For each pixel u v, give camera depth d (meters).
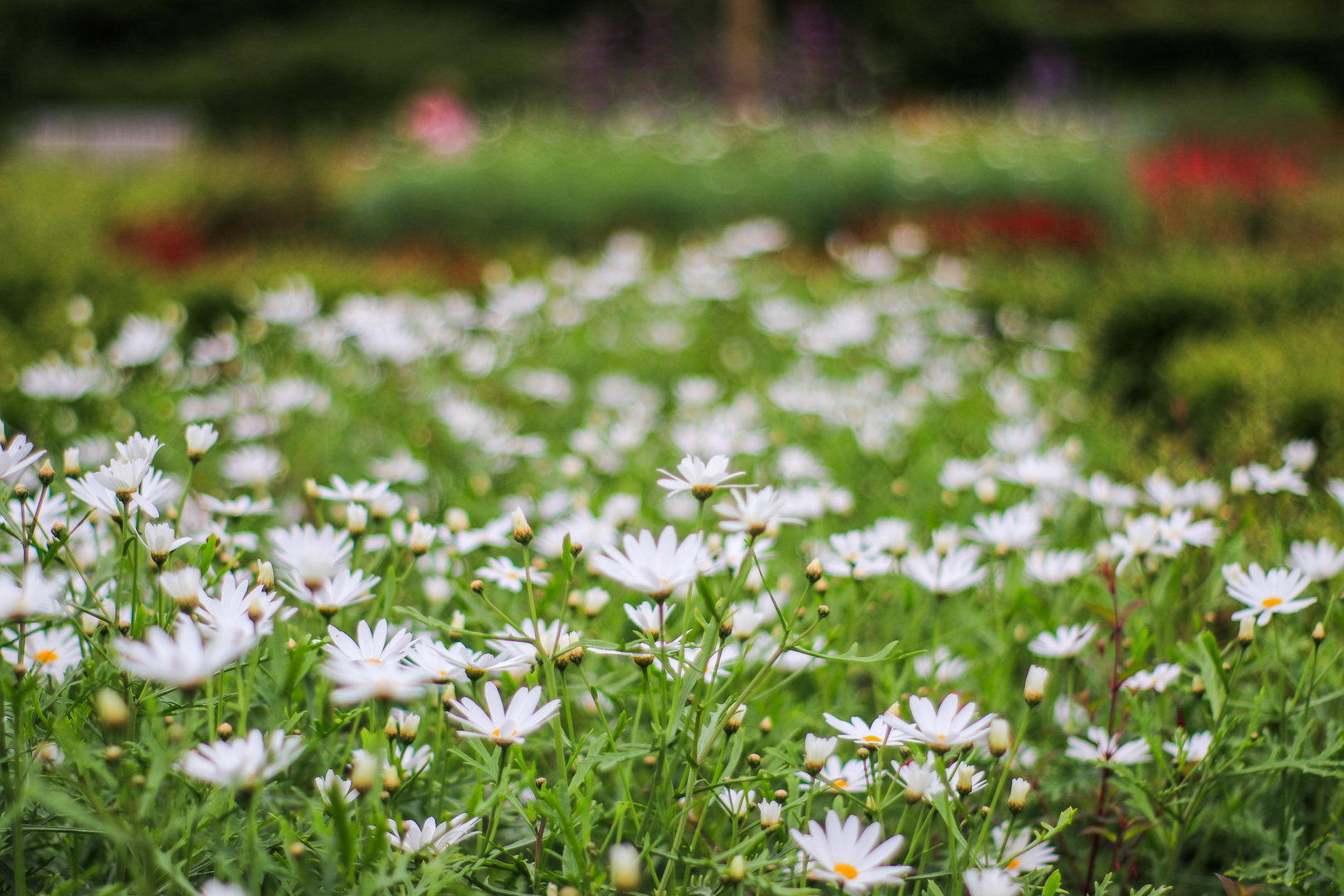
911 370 4.63
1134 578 2.07
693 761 1.34
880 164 8.69
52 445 2.82
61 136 18.91
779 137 9.73
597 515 2.51
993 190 8.65
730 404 4.30
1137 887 1.74
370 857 1.15
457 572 2.06
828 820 1.22
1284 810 1.67
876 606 2.17
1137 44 24.39
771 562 2.29
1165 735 1.83
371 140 15.86
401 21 25.42
